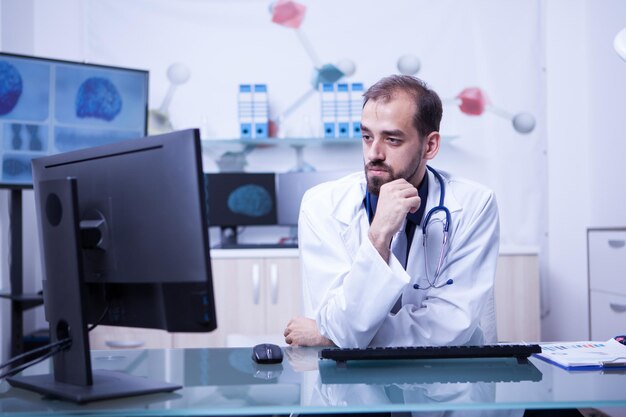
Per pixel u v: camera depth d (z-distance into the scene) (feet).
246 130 11.21
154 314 3.24
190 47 11.72
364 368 3.60
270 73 11.79
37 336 10.30
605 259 8.52
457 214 4.98
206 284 2.99
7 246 10.19
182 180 3.00
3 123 8.92
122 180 3.21
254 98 11.25
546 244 11.76
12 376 3.54
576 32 11.80
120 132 9.77
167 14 11.70
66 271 3.18
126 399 2.99
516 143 11.78
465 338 4.46
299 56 11.80
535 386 3.14
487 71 11.79
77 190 3.16
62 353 3.27
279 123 11.75
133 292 3.29
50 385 3.20
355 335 4.23
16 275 9.09
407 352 3.62
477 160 11.80
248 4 11.76
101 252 3.32
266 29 11.79
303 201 5.42
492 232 5.07
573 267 11.76
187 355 4.13
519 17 11.78
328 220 5.02
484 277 4.89
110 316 3.41
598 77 11.33
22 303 9.11
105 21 11.60
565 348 4.04
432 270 4.84
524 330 10.41
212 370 3.62
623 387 3.11
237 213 11.30
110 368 3.71
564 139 11.82
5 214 10.16
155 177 3.09
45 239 3.29
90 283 3.42
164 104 11.71
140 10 11.65
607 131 11.07
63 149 9.34
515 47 11.78
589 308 8.98
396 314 4.41
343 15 11.80
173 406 2.84
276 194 11.46
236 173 11.36
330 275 4.75
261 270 10.25
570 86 11.82
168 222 3.06
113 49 11.61
